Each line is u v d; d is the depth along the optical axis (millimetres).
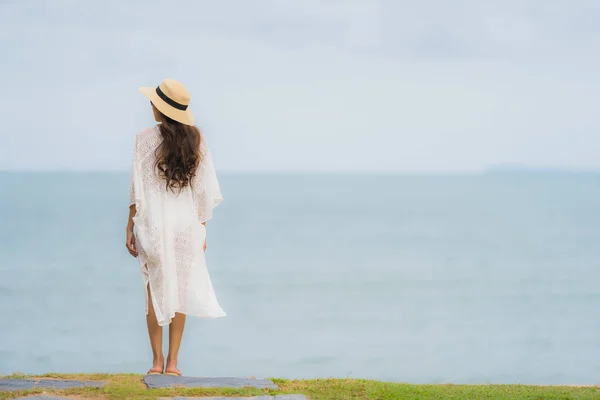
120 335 29359
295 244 67500
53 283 42688
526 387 6809
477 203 124000
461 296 40250
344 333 29953
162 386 5805
